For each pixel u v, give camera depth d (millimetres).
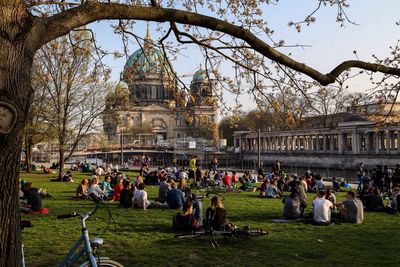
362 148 97125
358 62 7941
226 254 13258
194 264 12148
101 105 46188
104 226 17734
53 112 44531
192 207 17250
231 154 135500
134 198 23641
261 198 30547
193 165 46812
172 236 15820
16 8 5504
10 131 5316
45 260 12414
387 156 80812
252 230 15664
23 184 26656
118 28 10789
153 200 28266
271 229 17688
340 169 90000
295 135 114938
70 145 53281
